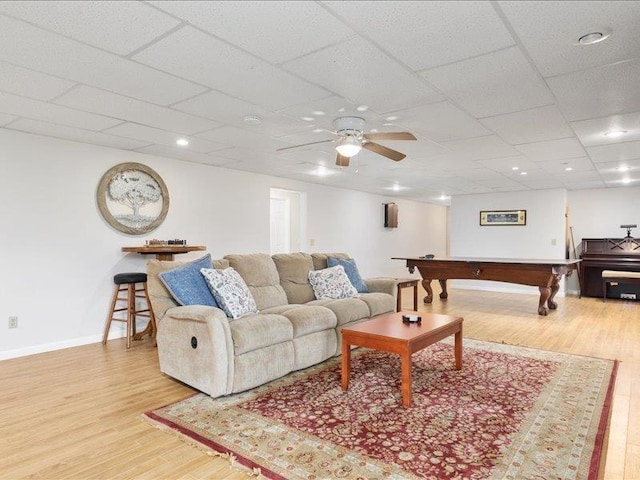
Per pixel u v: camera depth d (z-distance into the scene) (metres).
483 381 3.02
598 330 4.72
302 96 2.80
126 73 2.41
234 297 3.18
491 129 3.60
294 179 6.75
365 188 7.94
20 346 3.74
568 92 2.71
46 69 2.35
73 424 2.35
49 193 3.92
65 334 4.03
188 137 3.94
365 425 2.32
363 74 2.43
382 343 2.69
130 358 3.66
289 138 3.97
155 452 2.05
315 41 2.02
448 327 3.10
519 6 1.71
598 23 1.84
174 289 3.04
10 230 3.68
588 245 7.59
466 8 1.73
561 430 2.24
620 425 2.28
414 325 3.04
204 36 1.97
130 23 1.84
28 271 3.79
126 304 4.47
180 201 5.05
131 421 2.39
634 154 4.61
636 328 4.81
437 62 2.27
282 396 2.76
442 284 7.12
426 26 1.88
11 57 2.19
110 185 4.34
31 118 3.31
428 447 2.07
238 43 2.04
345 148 3.28
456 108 3.04
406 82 2.55
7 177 3.65
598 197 7.80
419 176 6.34
